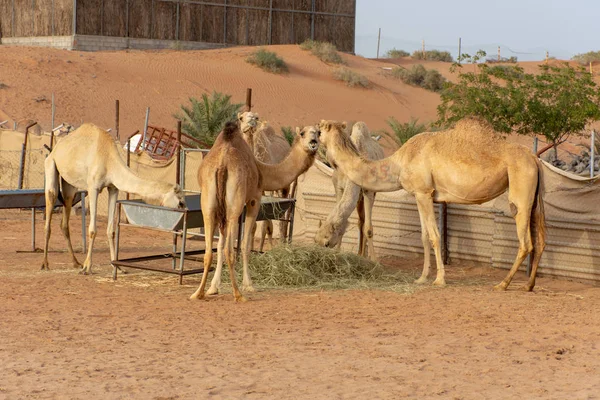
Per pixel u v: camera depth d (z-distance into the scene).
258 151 15.01
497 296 12.31
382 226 17.02
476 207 15.48
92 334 9.50
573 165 23.67
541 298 12.20
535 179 12.51
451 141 12.92
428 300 11.91
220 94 34.12
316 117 53.44
